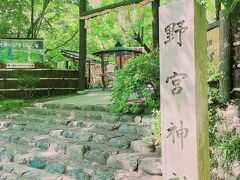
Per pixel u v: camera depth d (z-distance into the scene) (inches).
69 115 323.9
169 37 119.0
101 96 438.0
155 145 218.4
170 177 119.3
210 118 196.4
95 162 221.8
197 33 113.5
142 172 197.3
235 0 199.3
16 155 249.9
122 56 631.8
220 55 231.8
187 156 114.8
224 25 229.1
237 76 224.2
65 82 529.3
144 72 266.2
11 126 322.7
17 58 502.0
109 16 729.6
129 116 274.2
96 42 1011.3
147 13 677.9
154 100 270.7
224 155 179.2
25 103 406.3
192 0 112.0
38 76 509.0
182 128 115.9
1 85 487.5
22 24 701.3
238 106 205.5
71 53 811.4
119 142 232.2
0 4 640.4
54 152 247.4
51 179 212.1
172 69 118.3
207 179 120.3
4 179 224.7
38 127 299.0
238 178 168.9
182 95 115.7
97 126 274.1
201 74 116.3
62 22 845.8
